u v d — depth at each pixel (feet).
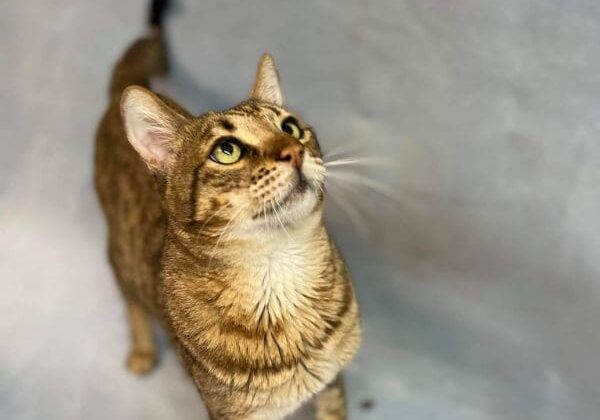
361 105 1.69
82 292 1.99
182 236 1.23
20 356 1.88
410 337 1.83
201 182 1.18
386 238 1.80
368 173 1.74
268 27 1.72
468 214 1.67
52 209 2.02
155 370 1.85
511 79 1.49
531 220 1.60
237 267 1.21
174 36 1.82
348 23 1.61
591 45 1.39
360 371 1.80
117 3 1.84
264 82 1.34
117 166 1.63
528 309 1.68
